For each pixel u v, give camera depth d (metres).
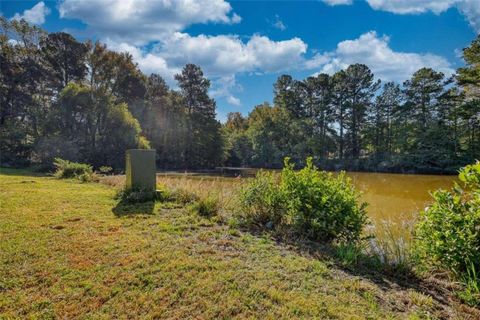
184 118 35.16
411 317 2.23
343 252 3.47
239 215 4.97
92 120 23.94
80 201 6.12
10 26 24.34
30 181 9.66
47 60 26.44
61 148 20.20
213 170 33.66
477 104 27.12
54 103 23.95
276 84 44.81
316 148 38.56
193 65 36.47
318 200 4.21
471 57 24.20
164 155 33.81
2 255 3.14
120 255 3.19
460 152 29.70
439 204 3.23
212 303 2.32
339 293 2.56
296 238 4.09
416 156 30.91
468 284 2.70
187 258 3.15
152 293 2.45
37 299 2.35
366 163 34.41
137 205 5.83
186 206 5.80
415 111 34.56
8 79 23.12
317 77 41.19
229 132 50.44
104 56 28.72
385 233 4.31
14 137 20.33
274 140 42.38
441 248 2.98
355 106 38.97
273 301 2.38
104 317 2.14
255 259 3.24
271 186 4.93
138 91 31.78
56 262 3.00
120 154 23.38
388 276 3.06
